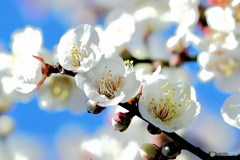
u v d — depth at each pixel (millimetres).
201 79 481
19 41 475
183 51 499
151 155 363
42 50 462
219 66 475
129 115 361
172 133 362
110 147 505
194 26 459
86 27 363
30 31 472
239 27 451
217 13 452
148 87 363
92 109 359
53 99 480
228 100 384
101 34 496
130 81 359
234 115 382
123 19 503
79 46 361
